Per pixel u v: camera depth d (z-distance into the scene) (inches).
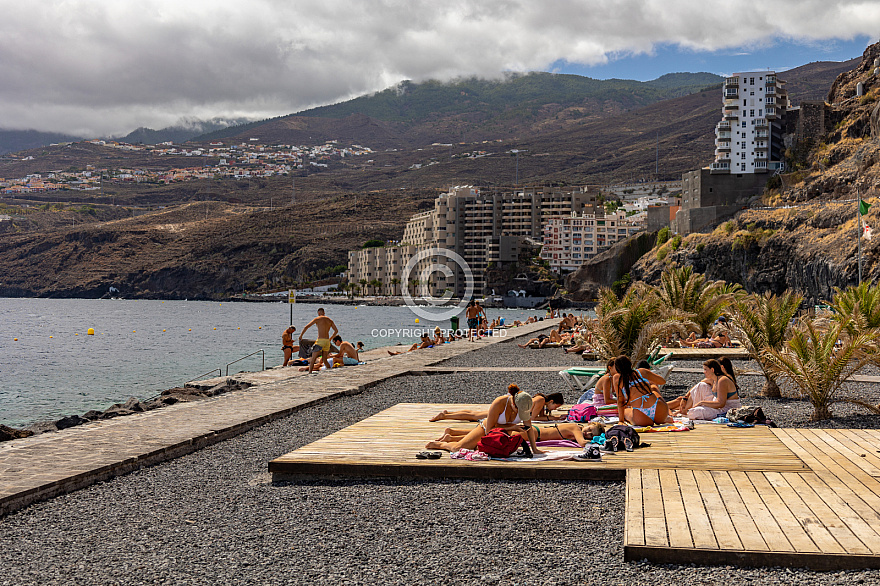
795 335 445.4
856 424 413.4
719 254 4940.9
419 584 182.2
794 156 5462.6
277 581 186.5
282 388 593.9
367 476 292.2
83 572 197.3
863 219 3909.9
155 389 1080.8
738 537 194.7
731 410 378.0
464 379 681.6
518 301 7071.9
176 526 237.9
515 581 182.2
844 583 171.6
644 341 609.3
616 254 6309.1
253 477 306.8
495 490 269.9
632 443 311.6
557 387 610.2
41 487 272.4
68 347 2112.5
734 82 5565.9
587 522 228.4
